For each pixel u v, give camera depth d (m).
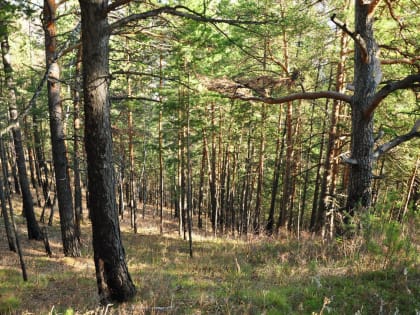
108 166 5.72
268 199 28.50
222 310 5.07
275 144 22.64
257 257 9.62
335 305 4.85
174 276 8.28
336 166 14.88
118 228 5.93
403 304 4.64
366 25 8.24
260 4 12.15
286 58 14.96
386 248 6.20
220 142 23.84
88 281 8.65
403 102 12.07
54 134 11.60
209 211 34.12
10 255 12.15
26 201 14.87
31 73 15.99
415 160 15.48
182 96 14.45
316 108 19.59
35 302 6.73
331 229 12.64
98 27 5.41
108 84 5.84
